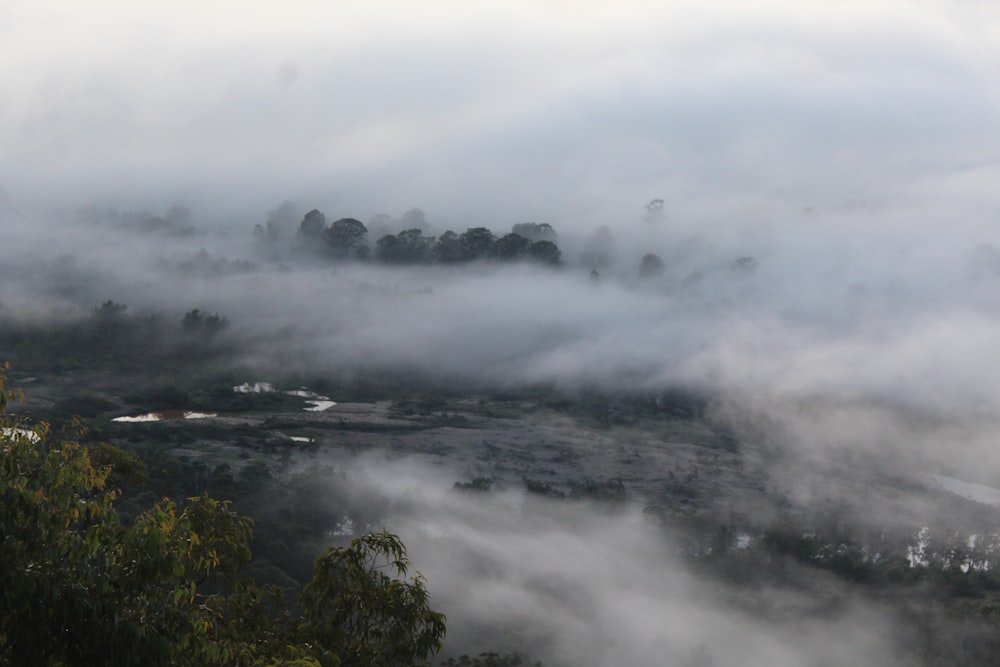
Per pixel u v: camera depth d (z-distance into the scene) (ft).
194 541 113.60
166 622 94.53
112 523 94.89
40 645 86.28
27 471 93.50
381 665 125.90
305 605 132.05
